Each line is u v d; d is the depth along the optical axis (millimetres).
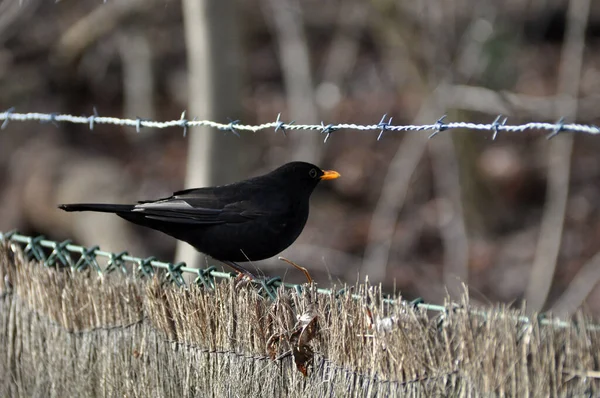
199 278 6184
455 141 16047
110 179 16047
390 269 15438
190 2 11891
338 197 17641
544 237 14711
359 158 18359
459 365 4711
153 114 20047
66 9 20047
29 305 6996
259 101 20453
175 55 21672
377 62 21359
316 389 5277
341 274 15016
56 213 15609
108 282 6418
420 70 16641
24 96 19469
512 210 16875
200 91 11953
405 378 4871
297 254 15344
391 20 16656
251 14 21812
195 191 6789
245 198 6668
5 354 7207
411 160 16312
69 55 19484
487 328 4648
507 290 14641
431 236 16172
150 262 6484
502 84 16422
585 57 20656
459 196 15359
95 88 20438
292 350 5301
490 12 16750
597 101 15914
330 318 5234
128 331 6301
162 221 6746
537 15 21266
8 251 7207
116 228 14969
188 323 5875
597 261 13859
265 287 5789
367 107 19828
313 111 18250
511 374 4543
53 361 6848
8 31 18781
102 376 6496
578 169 17562
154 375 6148
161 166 18438
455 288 14625
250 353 5594
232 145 11953
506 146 18250
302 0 21797
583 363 4410
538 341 4508
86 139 19359
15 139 17891
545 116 15328
